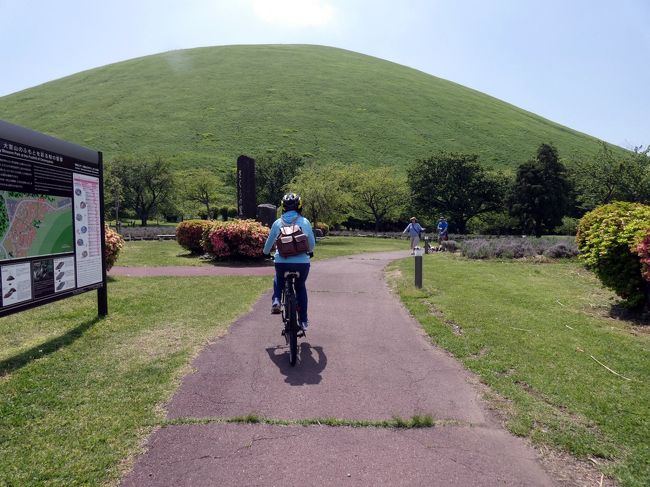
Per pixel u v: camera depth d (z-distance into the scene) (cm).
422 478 306
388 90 9181
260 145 6762
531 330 640
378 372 487
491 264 1416
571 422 379
